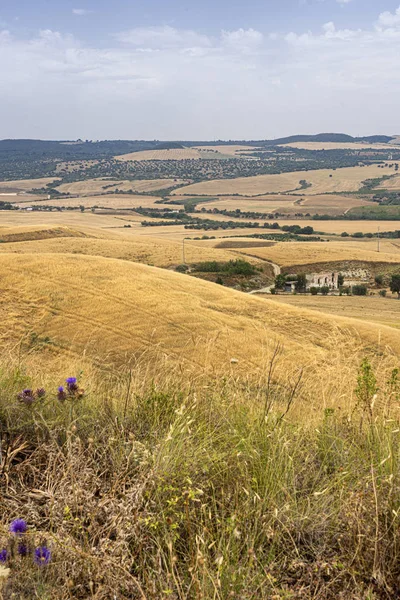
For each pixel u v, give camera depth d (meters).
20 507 3.05
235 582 2.55
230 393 5.16
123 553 2.71
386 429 4.10
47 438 3.95
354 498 3.17
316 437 4.31
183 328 36.66
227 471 3.54
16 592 2.44
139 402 4.72
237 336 32.53
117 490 3.29
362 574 2.78
